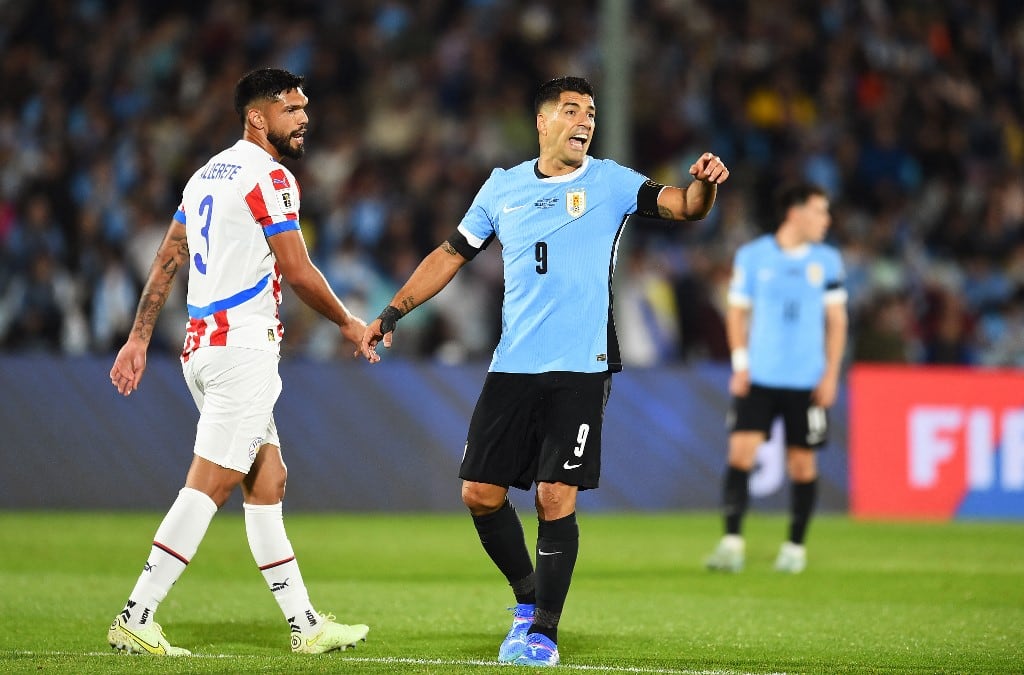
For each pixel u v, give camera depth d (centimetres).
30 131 6222
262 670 1705
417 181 5919
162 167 5972
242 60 6500
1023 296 6028
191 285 1898
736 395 3128
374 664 1766
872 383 4472
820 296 3123
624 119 4459
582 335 1852
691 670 1781
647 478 4438
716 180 1767
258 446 1878
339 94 6488
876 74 6881
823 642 2062
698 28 6819
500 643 2009
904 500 4444
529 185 1881
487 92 6412
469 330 5444
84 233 5500
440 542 3506
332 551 3303
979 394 4478
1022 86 7269
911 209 6366
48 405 4247
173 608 2348
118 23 6631
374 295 5506
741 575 2947
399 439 4344
